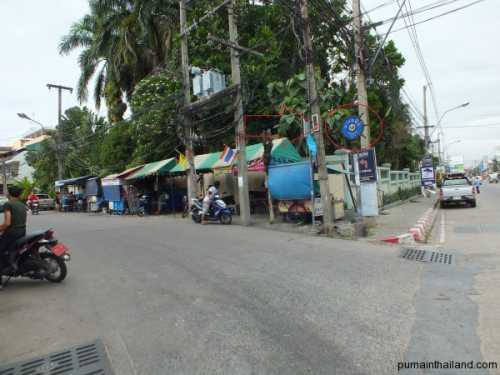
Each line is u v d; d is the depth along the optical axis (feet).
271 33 60.03
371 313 15.01
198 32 62.64
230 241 33.71
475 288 17.97
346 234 36.19
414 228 35.88
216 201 48.91
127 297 18.52
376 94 69.26
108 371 11.41
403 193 82.07
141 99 74.84
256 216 56.54
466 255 25.75
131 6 83.61
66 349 13.08
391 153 94.94
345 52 62.95
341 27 42.47
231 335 13.47
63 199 105.40
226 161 53.72
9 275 21.58
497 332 12.80
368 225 40.24
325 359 11.43
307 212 44.01
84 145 115.55
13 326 15.44
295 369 10.91
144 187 77.97
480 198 86.17
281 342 12.72
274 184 45.57
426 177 98.37
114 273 23.56
